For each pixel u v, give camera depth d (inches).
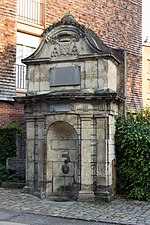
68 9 828.6
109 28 915.4
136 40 994.1
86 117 470.6
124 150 491.2
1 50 701.9
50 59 497.4
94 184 465.7
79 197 462.0
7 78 705.0
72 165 489.4
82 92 474.0
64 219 377.1
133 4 997.2
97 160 466.6
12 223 356.8
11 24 724.7
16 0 737.6
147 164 477.4
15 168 579.2
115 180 495.8
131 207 428.1
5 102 697.0
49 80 499.8
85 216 383.6
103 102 467.2
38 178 494.0
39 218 378.6
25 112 509.0
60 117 480.4
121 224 356.8
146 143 475.5
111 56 475.5
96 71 477.7
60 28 493.4
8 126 645.3
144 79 1020.5
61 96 467.8
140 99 980.6
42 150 491.5
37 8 792.3
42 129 493.7
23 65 761.0
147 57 1033.5
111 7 928.3
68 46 490.9
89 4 870.4
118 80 529.7
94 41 483.5
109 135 470.9
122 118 508.1
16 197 479.2
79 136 472.7
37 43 792.3
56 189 491.2
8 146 627.8
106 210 411.5
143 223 357.4
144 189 475.8
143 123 510.3
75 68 486.9
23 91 746.8
